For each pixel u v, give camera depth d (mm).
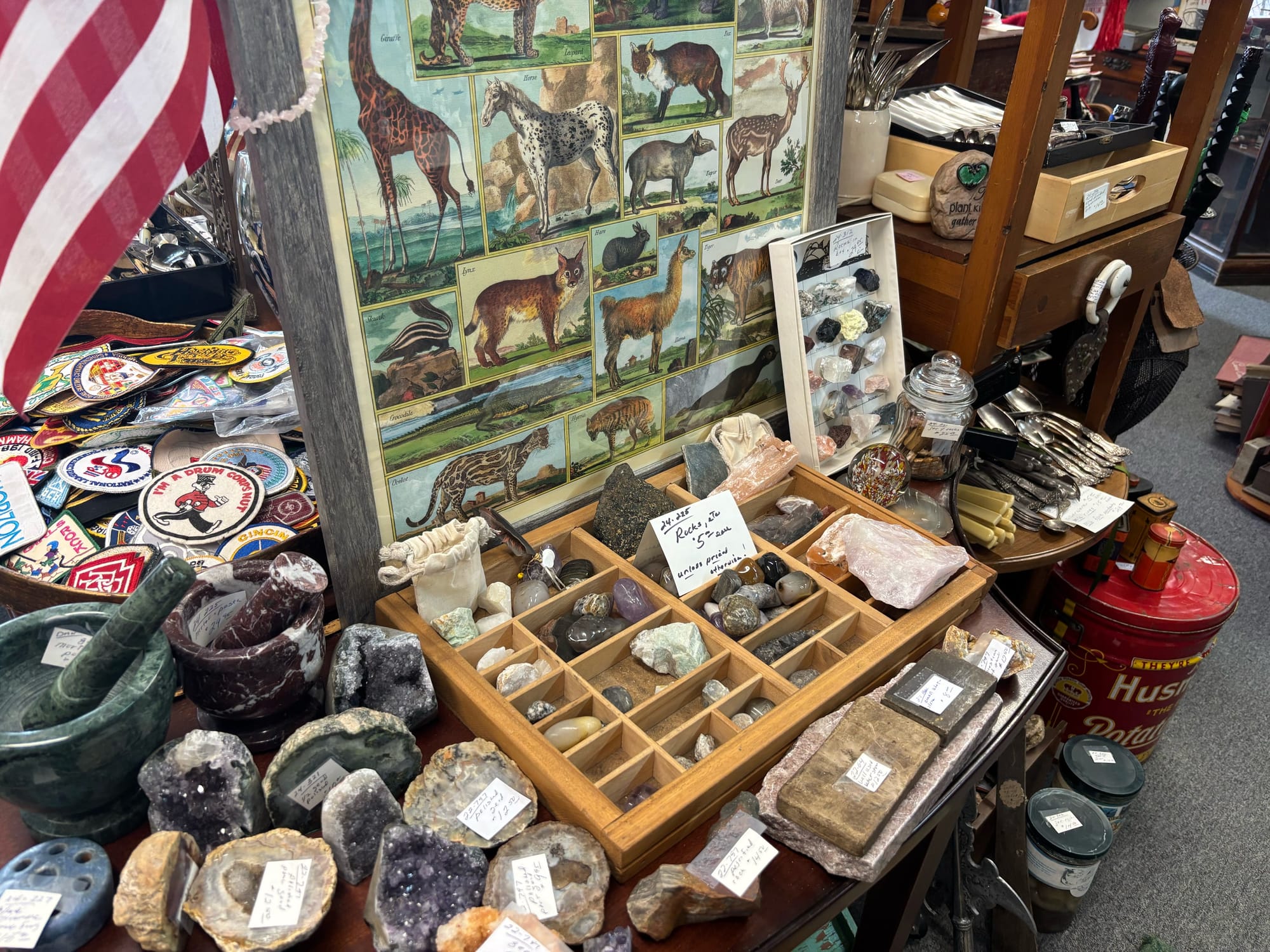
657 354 1374
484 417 1200
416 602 1153
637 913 863
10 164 730
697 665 1153
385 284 1021
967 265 1467
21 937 789
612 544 1316
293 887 846
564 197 1139
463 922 809
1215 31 1567
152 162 770
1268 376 3043
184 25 754
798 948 1403
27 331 786
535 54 1030
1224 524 2822
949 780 1051
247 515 1297
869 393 1607
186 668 930
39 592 1186
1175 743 2109
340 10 873
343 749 926
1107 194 1520
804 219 1466
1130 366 2225
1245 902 1748
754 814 988
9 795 814
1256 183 4156
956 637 1224
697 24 1165
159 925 788
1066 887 1618
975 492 1693
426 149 987
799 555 1365
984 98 1794
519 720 1014
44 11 701
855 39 1588
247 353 1587
